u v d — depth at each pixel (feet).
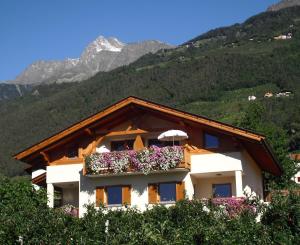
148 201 99.76
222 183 101.81
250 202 66.23
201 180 102.73
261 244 58.23
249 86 433.89
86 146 105.81
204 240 56.95
